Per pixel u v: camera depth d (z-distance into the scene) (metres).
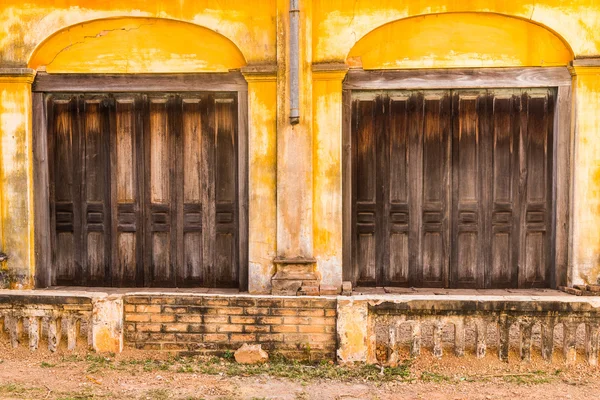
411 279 8.62
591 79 8.05
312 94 8.16
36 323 6.13
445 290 8.48
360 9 8.10
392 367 5.77
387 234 8.62
